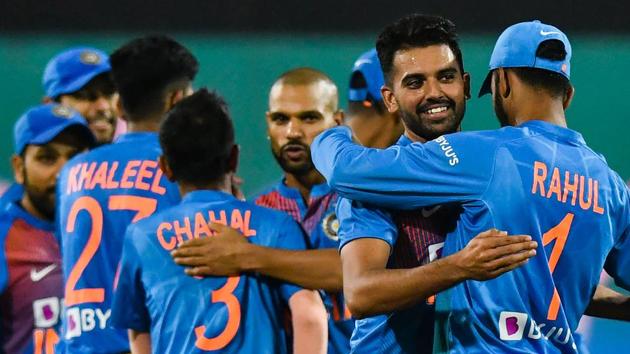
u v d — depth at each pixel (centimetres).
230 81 2645
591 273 1146
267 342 1264
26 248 1630
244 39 2756
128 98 1499
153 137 1480
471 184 1095
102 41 2772
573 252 1127
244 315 1266
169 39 1521
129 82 1493
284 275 1265
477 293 1103
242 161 2572
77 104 1853
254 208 1313
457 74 1152
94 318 1444
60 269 1639
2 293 1616
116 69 1504
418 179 1100
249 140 2591
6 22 2733
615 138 2602
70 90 1842
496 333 1100
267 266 1264
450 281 1045
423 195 1103
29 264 1627
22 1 2734
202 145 1302
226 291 1266
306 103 1612
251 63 2658
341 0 2753
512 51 1159
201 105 1320
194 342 1261
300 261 1266
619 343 2294
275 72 2661
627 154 2594
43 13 2748
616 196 1166
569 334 1139
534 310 1112
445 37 1148
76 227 1458
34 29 2741
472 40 2727
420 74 1140
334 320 1523
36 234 1641
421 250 1142
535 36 1155
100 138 1870
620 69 2639
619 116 2608
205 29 2766
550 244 1114
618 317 1280
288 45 2698
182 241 1284
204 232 1285
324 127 1623
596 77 2638
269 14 2762
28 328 1627
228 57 2662
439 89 1141
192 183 1323
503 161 1101
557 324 1122
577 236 1126
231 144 1327
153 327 1295
